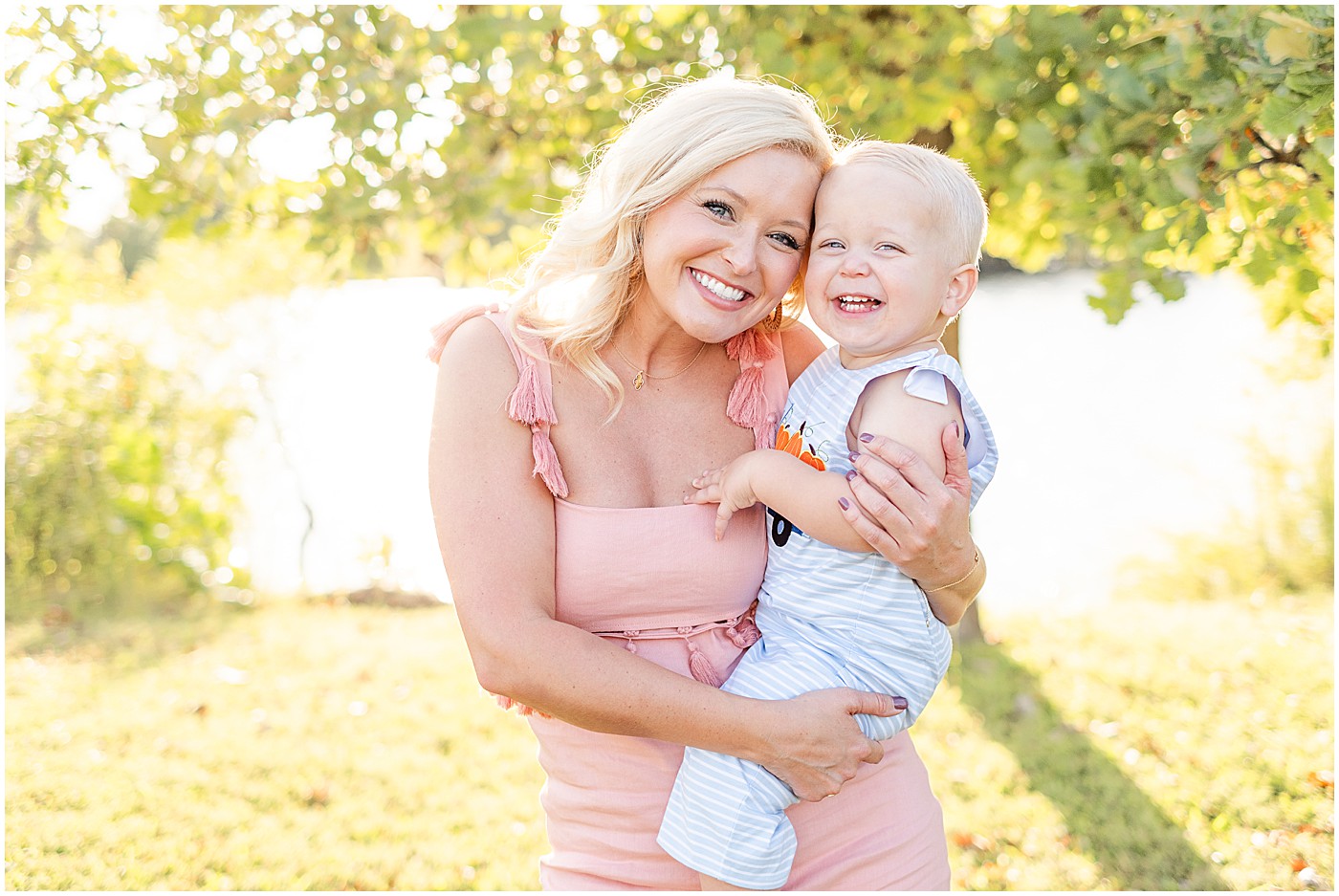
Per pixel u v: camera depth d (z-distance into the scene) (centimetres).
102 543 743
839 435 201
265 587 772
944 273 205
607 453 197
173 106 429
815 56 440
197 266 805
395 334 1122
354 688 582
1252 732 466
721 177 188
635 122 199
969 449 204
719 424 212
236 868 388
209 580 766
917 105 442
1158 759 455
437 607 747
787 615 201
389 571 773
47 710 541
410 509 845
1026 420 1138
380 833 420
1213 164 335
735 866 181
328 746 502
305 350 845
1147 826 399
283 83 429
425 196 454
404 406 1011
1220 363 1171
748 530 204
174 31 430
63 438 749
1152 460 923
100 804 436
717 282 191
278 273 802
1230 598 684
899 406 197
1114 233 364
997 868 374
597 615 194
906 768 208
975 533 839
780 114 192
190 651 643
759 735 179
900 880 200
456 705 555
